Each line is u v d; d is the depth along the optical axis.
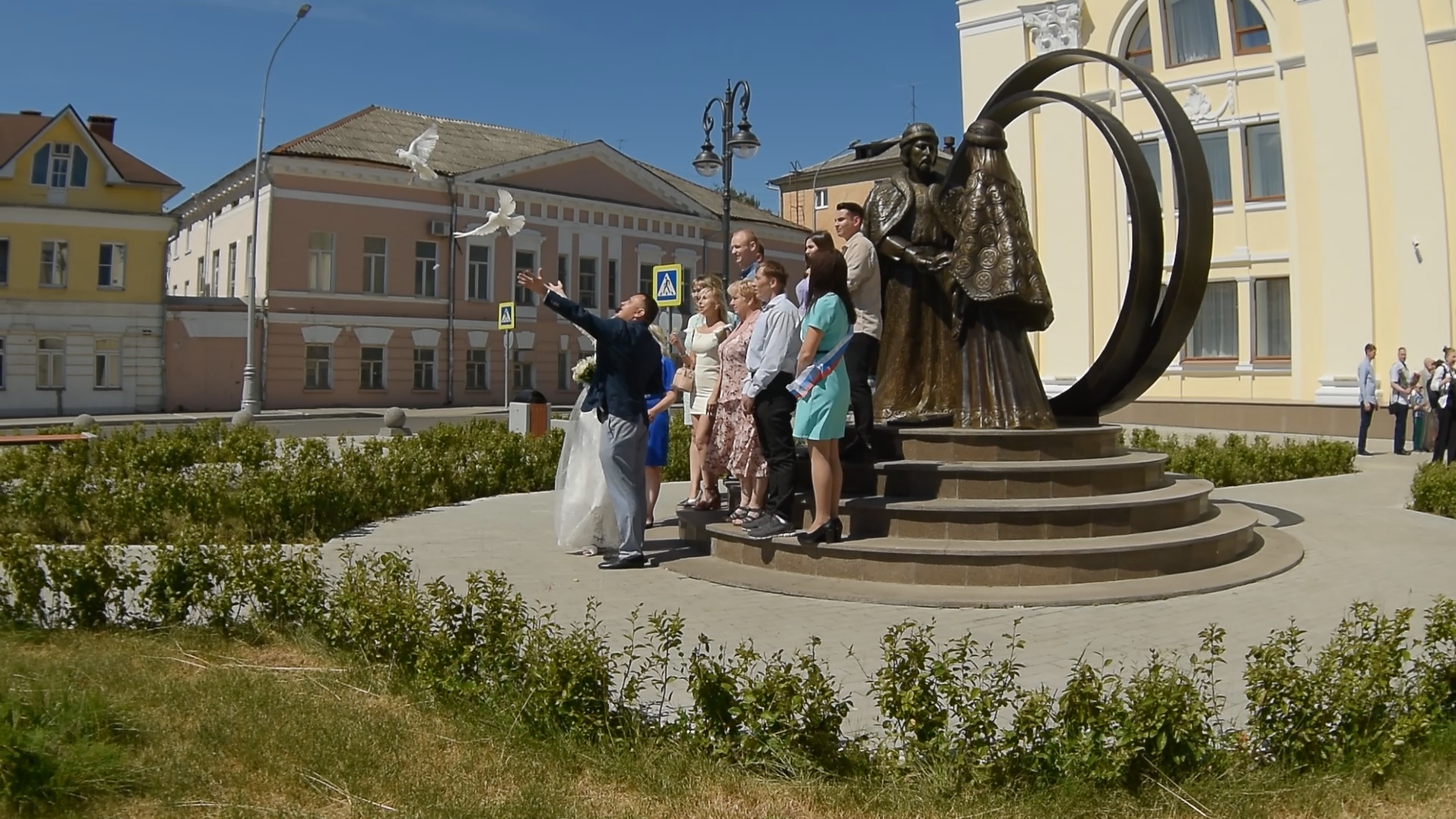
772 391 6.84
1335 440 17.20
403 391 36.09
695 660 3.87
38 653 4.82
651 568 7.10
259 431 14.38
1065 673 4.73
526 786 3.49
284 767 3.56
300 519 8.50
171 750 3.66
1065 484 7.13
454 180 36.00
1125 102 23.72
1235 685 4.62
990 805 3.36
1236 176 22.67
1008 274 7.59
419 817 3.23
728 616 5.74
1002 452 7.36
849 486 7.36
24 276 31.34
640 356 7.13
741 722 3.76
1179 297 7.88
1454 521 9.58
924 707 3.62
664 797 3.44
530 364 38.75
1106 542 6.65
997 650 5.08
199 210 40.59
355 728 3.89
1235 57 22.56
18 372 31.30
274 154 33.12
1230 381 22.91
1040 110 24.45
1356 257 21.02
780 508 6.89
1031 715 3.53
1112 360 8.31
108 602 5.42
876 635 5.35
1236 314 22.89
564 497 7.77
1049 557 6.32
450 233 36.44
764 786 3.52
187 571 5.39
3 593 5.36
